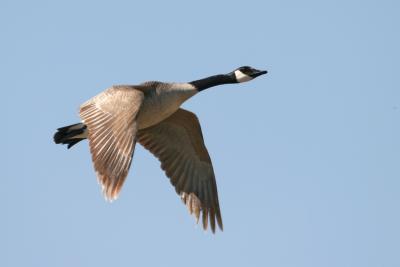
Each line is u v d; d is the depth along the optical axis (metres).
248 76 18.75
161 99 16.62
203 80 18.52
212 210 18.14
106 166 13.18
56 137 17.00
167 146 18.33
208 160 18.27
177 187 18.14
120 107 13.95
